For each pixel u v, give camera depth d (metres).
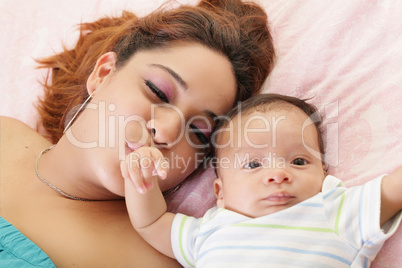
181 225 1.03
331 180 0.99
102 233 1.04
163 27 1.12
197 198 1.17
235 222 0.96
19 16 1.57
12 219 1.03
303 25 1.34
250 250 0.91
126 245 1.04
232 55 1.16
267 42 1.29
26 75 1.47
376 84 1.17
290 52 1.30
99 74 1.14
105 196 1.13
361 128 1.13
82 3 1.59
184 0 1.48
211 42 1.13
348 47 1.25
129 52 1.12
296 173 0.98
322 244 0.90
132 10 1.55
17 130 1.29
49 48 1.52
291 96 1.18
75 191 1.11
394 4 1.25
